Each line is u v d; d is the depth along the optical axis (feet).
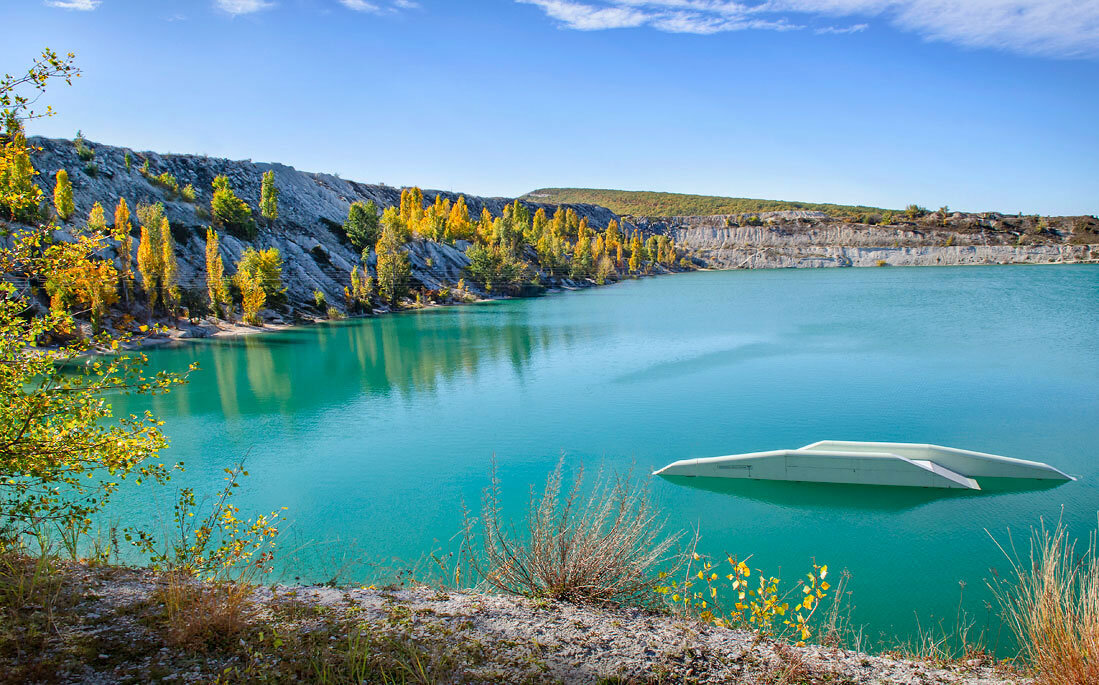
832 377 157.99
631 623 26.23
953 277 513.86
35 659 18.83
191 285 287.07
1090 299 325.42
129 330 30.86
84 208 304.91
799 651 24.47
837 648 26.89
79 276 30.83
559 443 113.29
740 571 29.30
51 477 27.17
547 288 500.74
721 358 187.62
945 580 62.23
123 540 63.82
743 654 23.80
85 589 24.41
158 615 22.43
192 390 161.07
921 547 70.90
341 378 174.60
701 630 26.18
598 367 181.06
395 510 82.99
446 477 96.37
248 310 278.87
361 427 125.59
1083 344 194.90
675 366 177.99
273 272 303.48
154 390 30.25
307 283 344.69
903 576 63.41
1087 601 22.03
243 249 335.26
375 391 158.30
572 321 295.69
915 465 89.10
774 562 67.26
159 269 255.50
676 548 70.23
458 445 112.88
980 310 288.30
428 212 486.79
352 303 336.49
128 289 248.11
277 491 90.58
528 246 577.43
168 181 358.64
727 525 77.82
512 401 144.87
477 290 442.09
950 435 112.57
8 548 27.14
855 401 135.64
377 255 366.22
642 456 105.70
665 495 88.43
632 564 31.53
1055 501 83.25
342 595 27.07
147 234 249.75
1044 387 143.13
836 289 435.53
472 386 161.99
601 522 32.58
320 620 23.38
